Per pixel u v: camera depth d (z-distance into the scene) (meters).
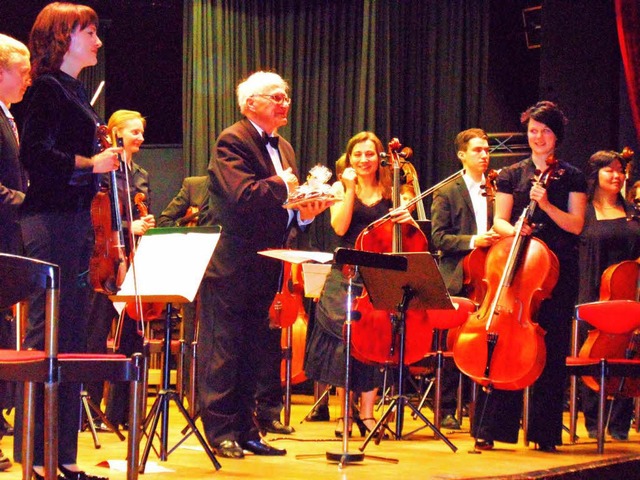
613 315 4.90
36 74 3.36
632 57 7.36
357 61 8.66
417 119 8.48
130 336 5.33
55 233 3.31
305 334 6.32
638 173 7.61
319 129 8.71
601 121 7.79
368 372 5.16
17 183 4.11
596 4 7.82
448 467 4.01
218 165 4.14
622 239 5.76
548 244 4.75
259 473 3.72
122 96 9.66
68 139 3.31
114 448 4.62
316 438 5.13
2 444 4.82
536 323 4.58
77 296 3.38
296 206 4.04
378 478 3.63
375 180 5.34
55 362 2.72
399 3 8.52
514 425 4.72
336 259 3.88
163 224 6.86
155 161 9.19
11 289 2.58
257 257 4.18
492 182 5.65
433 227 6.03
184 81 8.95
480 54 8.42
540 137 4.78
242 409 4.28
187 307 6.05
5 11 9.27
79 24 3.36
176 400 3.95
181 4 9.34
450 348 5.80
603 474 4.13
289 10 8.79
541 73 7.98
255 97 4.25
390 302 4.46
